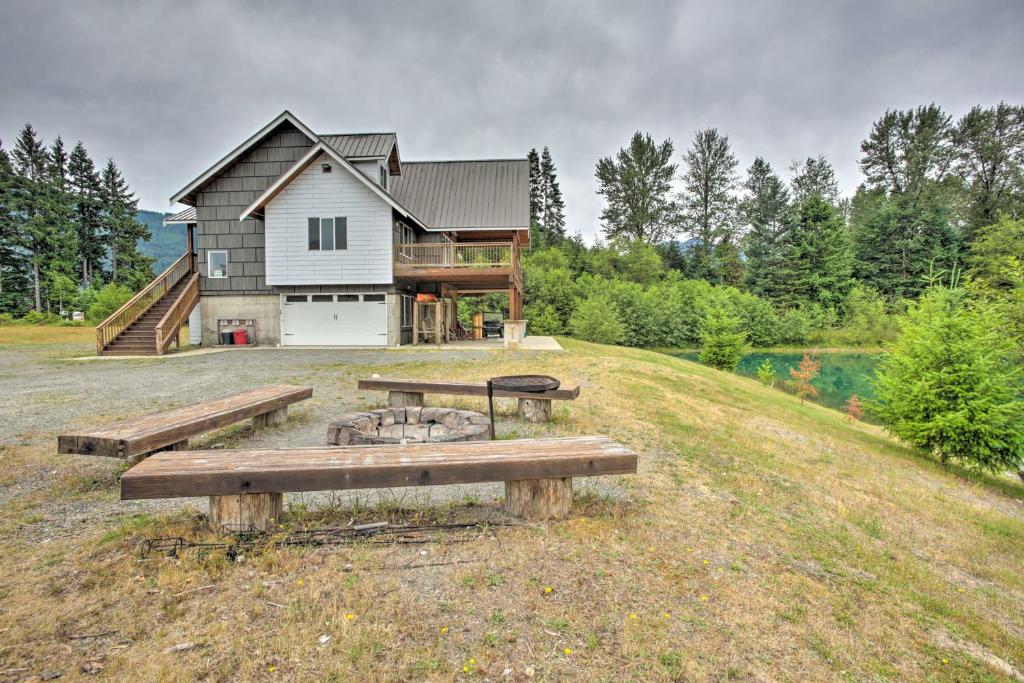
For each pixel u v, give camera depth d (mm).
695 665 2291
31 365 12141
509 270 17297
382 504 3830
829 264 40844
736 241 51594
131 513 3648
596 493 4402
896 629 2918
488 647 2279
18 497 3936
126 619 2357
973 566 4367
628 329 35469
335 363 12430
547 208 59688
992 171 42906
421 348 16641
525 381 6910
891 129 50531
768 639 2588
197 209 17781
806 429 9805
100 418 6629
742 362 31531
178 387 9062
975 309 10617
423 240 20766
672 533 3723
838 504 5234
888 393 10711
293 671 2064
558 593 2752
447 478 3340
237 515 3209
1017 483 9977
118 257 51875
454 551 3141
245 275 17688
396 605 2547
